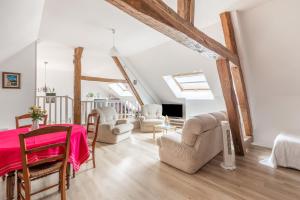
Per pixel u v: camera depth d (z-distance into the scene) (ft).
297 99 12.19
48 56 18.60
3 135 6.93
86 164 10.08
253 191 7.41
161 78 19.51
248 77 12.78
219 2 9.17
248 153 12.14
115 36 13.07
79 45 15.29
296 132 10.91
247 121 13.94
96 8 9.03
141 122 19.12
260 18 10.03
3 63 12.53
